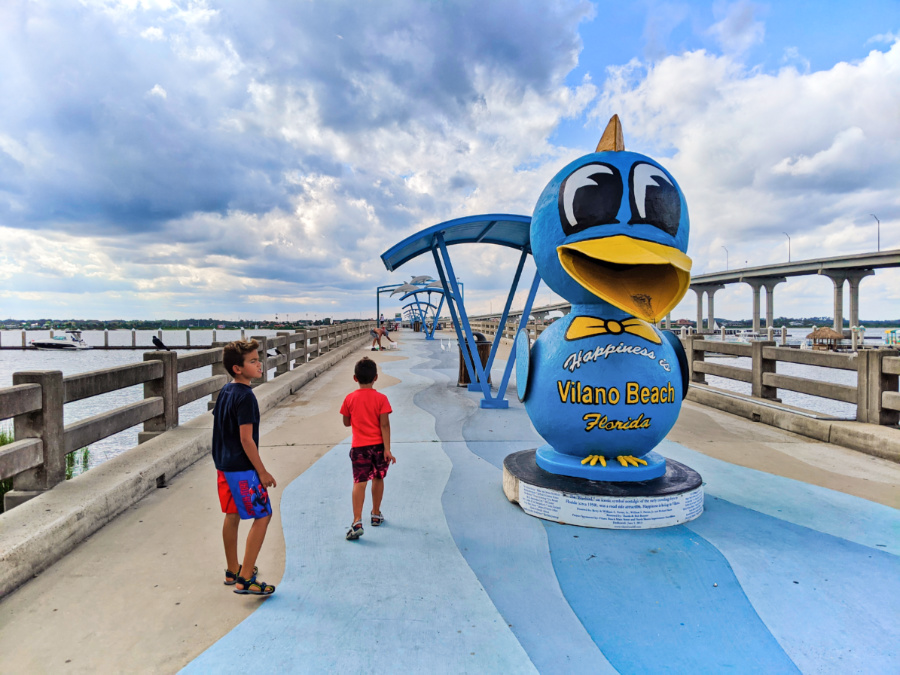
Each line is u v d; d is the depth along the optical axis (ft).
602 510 12.12
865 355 20.51
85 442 14.25
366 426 11.99
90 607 8.98
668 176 12.60
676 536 11.69
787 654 7.69
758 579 9.80
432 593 9.39
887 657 7.61
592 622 8.49
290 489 15.06
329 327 57.06
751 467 17.37
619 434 12.69
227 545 9.48
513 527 12.26
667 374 12.62
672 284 11.96
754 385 26.66
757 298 270.26
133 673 7.31
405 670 7.36
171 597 9.29
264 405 26.45
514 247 31.91
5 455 11.48
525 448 19.65
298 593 9.40
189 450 17.21
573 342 12.87
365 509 13.46
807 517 12.85
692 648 7.84
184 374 64.39
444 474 16.43
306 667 7.43
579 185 12.39
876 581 9.73
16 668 7.41
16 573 9.61
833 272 221.87
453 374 42.06
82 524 11.60
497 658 7.63
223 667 7.43
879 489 15.05
